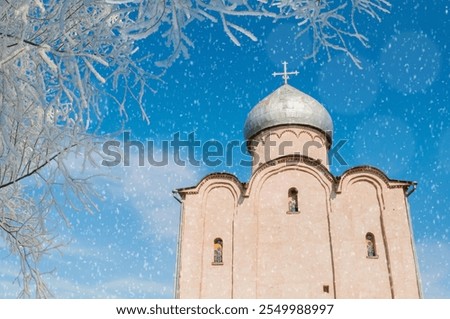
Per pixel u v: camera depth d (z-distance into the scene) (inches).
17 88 118.2
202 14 117.0
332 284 596.4
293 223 642.8
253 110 855.7
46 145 134.6
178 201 681.6
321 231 633.6
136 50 143.4
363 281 593.0
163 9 115.0
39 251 169.6
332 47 141.1
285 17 123.7
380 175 656.4
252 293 597.3
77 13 129.0
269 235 636.1
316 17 131.7
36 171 139.6
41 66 134.9
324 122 842.8
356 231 627.2
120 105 144.3
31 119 133.6
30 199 171.2
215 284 606.5
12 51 115.9
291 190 673.0
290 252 621.3
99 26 126.7
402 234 616.1
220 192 674.8
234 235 637.9
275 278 605.9
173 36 121.0
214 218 655.8
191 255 625.9
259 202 663.8
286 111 826.8
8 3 117.0
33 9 132.2
